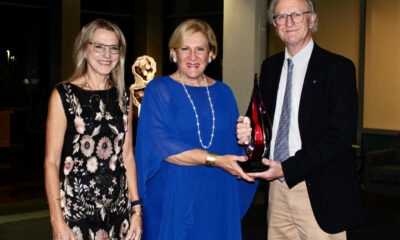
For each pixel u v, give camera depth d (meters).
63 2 10.63
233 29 6.48
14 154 9.84
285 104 2.40
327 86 2.29
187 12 11.84
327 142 2.22
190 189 2.34
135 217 2.23
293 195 2.40
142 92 3.52
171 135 2.32
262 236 3.62
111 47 2.06
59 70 11.02
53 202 1.95
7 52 11.33
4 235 4.48
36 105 10.83
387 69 6.73
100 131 2.04
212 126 2.41
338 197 2.30
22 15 11.43
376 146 6.93
